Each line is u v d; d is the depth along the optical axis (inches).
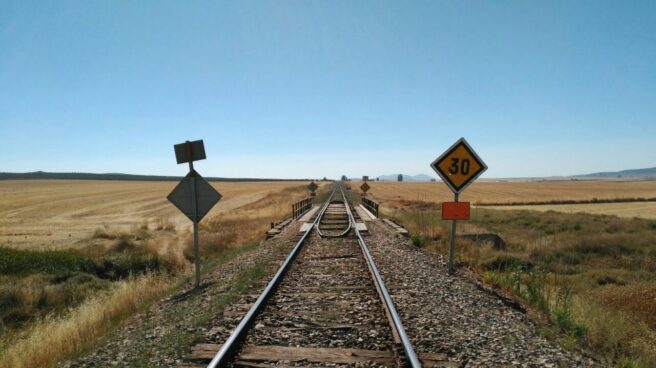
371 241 556.1
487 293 303.0
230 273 391.2
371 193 3137.3
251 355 181.6
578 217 1339.8
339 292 288.5
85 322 292.0
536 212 1558.8
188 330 217.3
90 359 192.5
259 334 208.2
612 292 429.4
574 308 282.5
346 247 502.3
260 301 249.8
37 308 442.3
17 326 398.6
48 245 864.9
